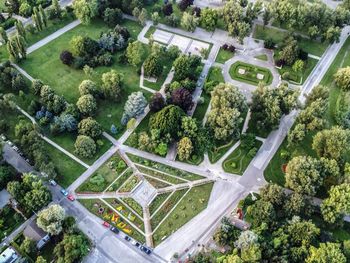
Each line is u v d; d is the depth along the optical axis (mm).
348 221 174125
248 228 169875
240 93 197250
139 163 189250
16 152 189250
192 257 162000
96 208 174875
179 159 190375
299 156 181625
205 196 180375
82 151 185750
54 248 159250
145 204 177250
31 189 170500
